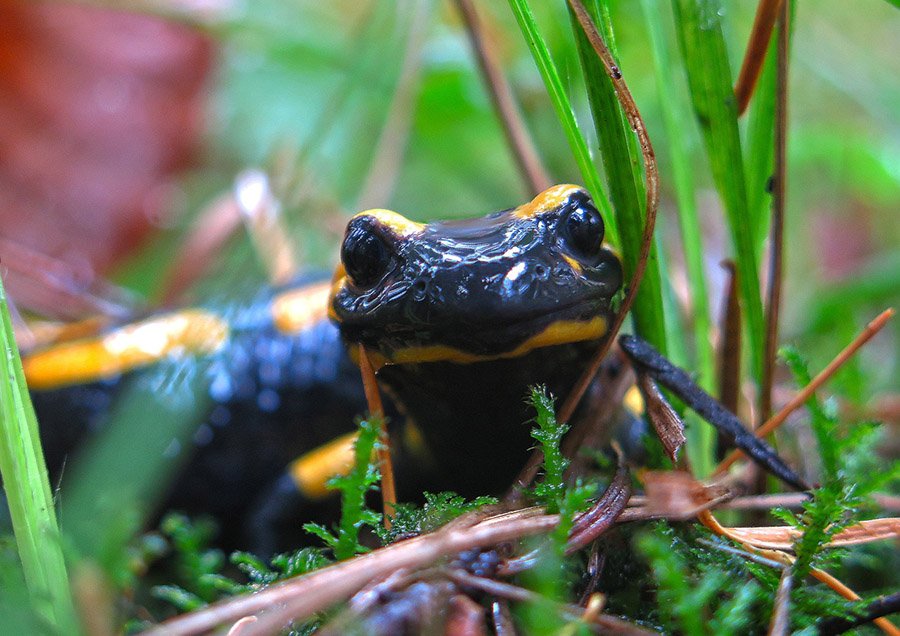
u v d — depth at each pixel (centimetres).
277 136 38
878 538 21
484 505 21
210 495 27
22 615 20
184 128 38
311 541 26
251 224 31
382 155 32
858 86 36
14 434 20
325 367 28
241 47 39
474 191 40
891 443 26
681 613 20
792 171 36
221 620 20
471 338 21
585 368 22
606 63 21
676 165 24
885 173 34
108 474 21
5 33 35
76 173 37
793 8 22
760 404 22
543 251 21
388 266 22
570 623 20
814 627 20
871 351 31
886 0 22
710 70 22
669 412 21
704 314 23
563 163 30
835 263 39
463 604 20
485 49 26
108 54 37
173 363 27
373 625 19
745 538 21
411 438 23
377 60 31
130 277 38
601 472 22
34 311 30
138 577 23
